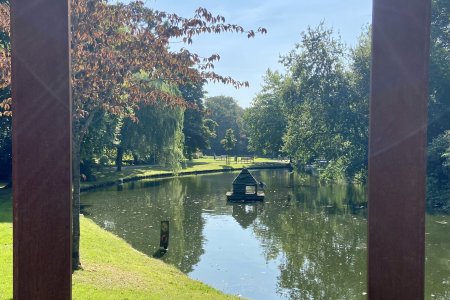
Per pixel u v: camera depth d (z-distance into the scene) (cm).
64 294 143
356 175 2534
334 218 1911
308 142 2544
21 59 143
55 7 143
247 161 6356
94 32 759
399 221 142
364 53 2331
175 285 887
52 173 143
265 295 986
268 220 1884
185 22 767
